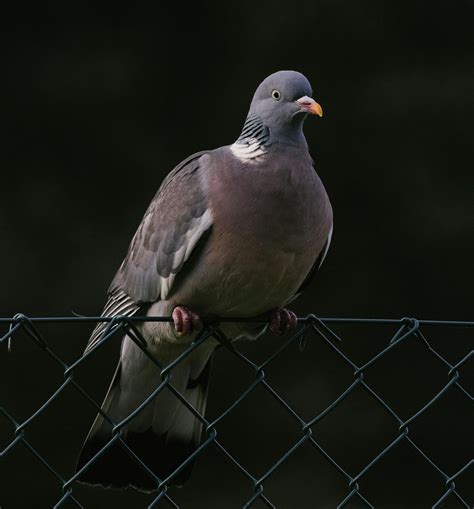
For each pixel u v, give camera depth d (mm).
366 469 5285
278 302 6566
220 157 6504
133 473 6715
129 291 6816
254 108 6555
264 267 6262
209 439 5129
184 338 6594
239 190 6246
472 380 14000
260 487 5113
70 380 4723
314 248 6434
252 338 6965
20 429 4582
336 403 5234
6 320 4609
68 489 4723
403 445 13727
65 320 4746
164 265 6508
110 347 13055
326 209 6492
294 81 6445
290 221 6234
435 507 5535
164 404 6891
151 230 6684
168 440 6906
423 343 5434
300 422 5184
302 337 5305
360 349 13930
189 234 6348
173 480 6871
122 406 6879
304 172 6371
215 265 6297
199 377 6977
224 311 6566
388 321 5391
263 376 5230
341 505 5223
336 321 5324
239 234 6207
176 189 6566
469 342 14039
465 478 13766
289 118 6418
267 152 6379
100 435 6703
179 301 6527
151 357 5094
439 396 5434
